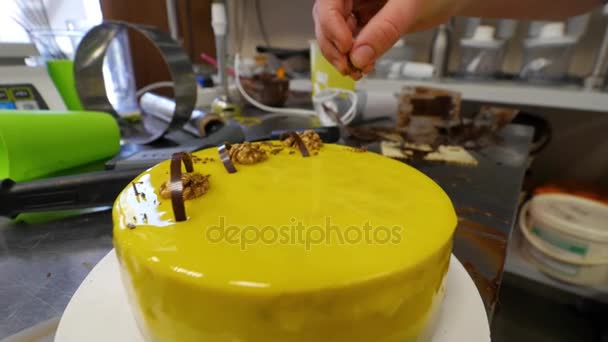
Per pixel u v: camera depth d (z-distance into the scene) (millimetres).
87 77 525
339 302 158
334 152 304
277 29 1193
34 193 294
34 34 585
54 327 211
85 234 301
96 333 197
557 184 742
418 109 588
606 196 669
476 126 584
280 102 753
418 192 233
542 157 918
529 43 770
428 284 183
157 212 203
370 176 254
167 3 760
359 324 167
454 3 370
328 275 158
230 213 201
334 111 591
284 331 161
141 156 388
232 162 262
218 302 158
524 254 638
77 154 393
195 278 158
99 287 228
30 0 700
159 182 237
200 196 218
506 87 685
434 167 416
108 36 514
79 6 802
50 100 497
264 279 155
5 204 290
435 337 204
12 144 333
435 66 845
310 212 204
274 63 1027
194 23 985
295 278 155
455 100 582
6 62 490
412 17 309
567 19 734
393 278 163
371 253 172
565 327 713
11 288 240
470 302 226
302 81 953
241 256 169
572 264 576
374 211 208
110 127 427
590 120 847
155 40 446
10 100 457
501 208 320
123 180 314
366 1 407
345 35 313
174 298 167
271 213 202
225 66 746
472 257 265
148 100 619
